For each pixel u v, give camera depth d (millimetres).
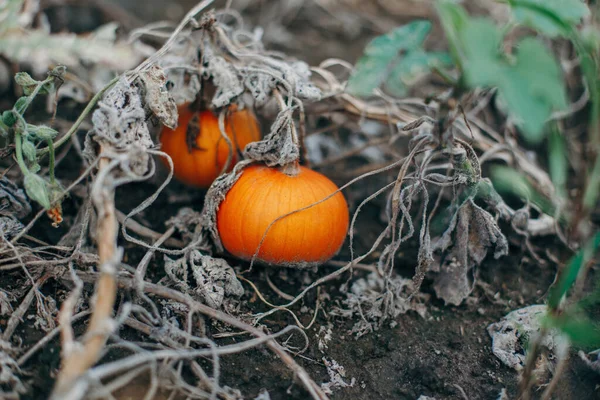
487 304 735
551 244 787
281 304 712
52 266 657
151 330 629
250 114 776
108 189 582
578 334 575
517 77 529
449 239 703
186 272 688
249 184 681
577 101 905
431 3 1156
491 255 771
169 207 799
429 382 655
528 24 591
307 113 798
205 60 722
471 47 540
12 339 616
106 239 564
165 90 675
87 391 534
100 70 843
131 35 787
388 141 829
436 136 634
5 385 583
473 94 635
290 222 666
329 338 688
